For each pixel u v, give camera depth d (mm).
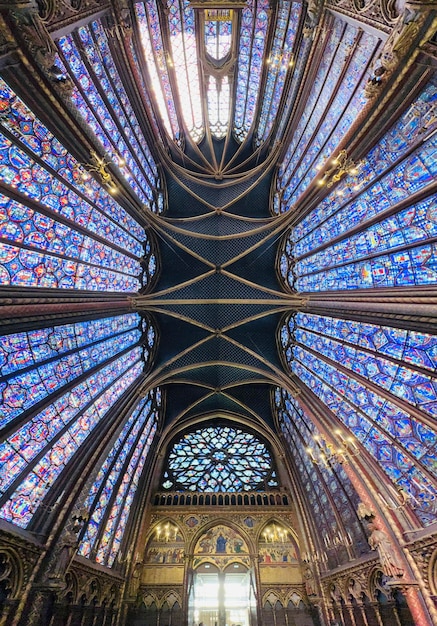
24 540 10273
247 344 23953
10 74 8938
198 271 23984
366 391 15008
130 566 17375
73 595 12383
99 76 14227
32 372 11586
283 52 20188
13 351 10727
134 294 19984
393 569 11188
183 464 23844
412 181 11148
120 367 18734
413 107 10398
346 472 14922
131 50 16344
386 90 10680
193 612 17344
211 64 25688
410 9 7906
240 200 24875
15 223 10109
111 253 17203
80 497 12820
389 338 13438
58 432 13008
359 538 14398
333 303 16266
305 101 18875
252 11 21281
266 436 25203
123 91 16844
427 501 11609
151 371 22109
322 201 17984
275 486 22125
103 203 15898
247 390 26406
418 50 8891
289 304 21047
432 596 10445
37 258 11297
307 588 16984
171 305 22016
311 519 19016
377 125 11930
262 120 25453
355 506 14852
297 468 21578
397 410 13172
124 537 18047
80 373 14609
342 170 14016
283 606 16703
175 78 23375
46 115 10578
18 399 10984
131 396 19094
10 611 9555
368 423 14898
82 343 14836
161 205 23688
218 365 24781
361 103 12844
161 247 23547
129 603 16438
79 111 11961
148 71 19000
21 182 10195
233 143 27766
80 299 13398
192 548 18812
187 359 23969
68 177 12664
